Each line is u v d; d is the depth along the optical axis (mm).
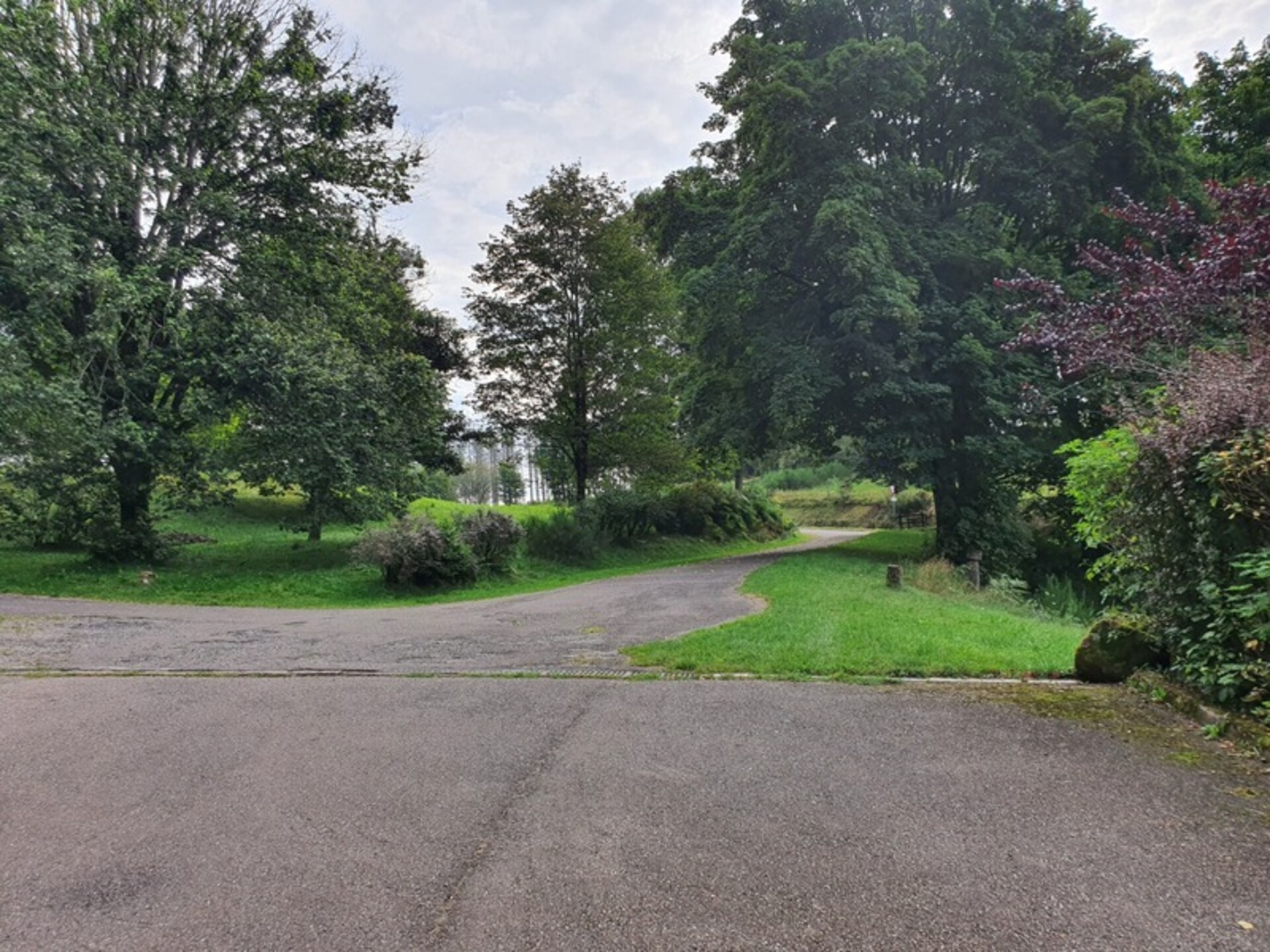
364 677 5887
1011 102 20031
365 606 13102
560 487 28844
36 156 13805
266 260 17031
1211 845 2781
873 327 18188
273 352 15516
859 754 3865
